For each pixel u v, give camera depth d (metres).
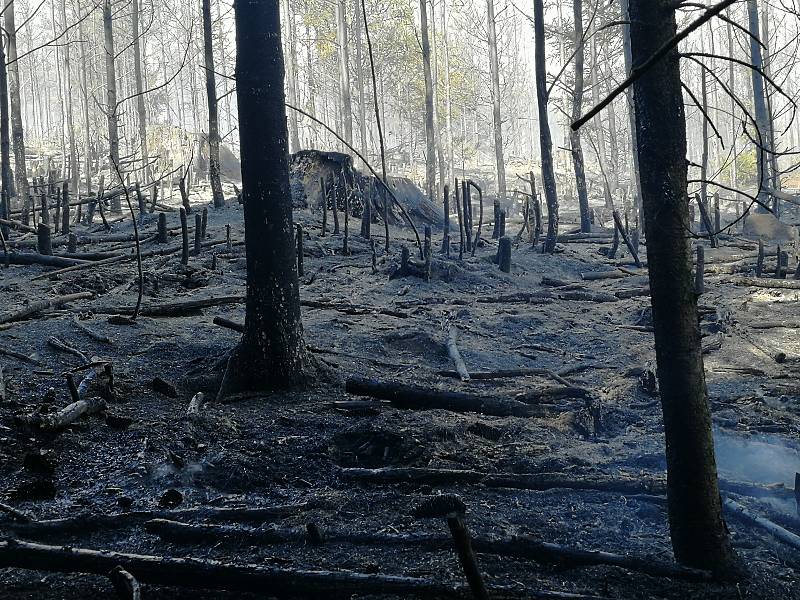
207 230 16.36
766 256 15.63
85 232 17.48
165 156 39.53
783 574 4.11
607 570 3.99
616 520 4.82
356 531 4.51
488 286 13.20
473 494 5.20
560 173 51.50
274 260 7.20
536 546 4.14
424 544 4.32
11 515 4.62
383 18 43.75
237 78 7.11
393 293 12.34
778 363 8.88
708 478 3.93
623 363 9.16
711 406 7.43
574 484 5.25
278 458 5.68
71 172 33.28
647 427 6.90
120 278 11.97
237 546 4.38
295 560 4.16
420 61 44.88
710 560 3.94
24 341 8.24
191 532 4.44
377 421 6.27
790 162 43.81
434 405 6.79
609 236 19.25
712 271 14.34
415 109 48.88
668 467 4.02
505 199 35.03
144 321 9.38
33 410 6.23
